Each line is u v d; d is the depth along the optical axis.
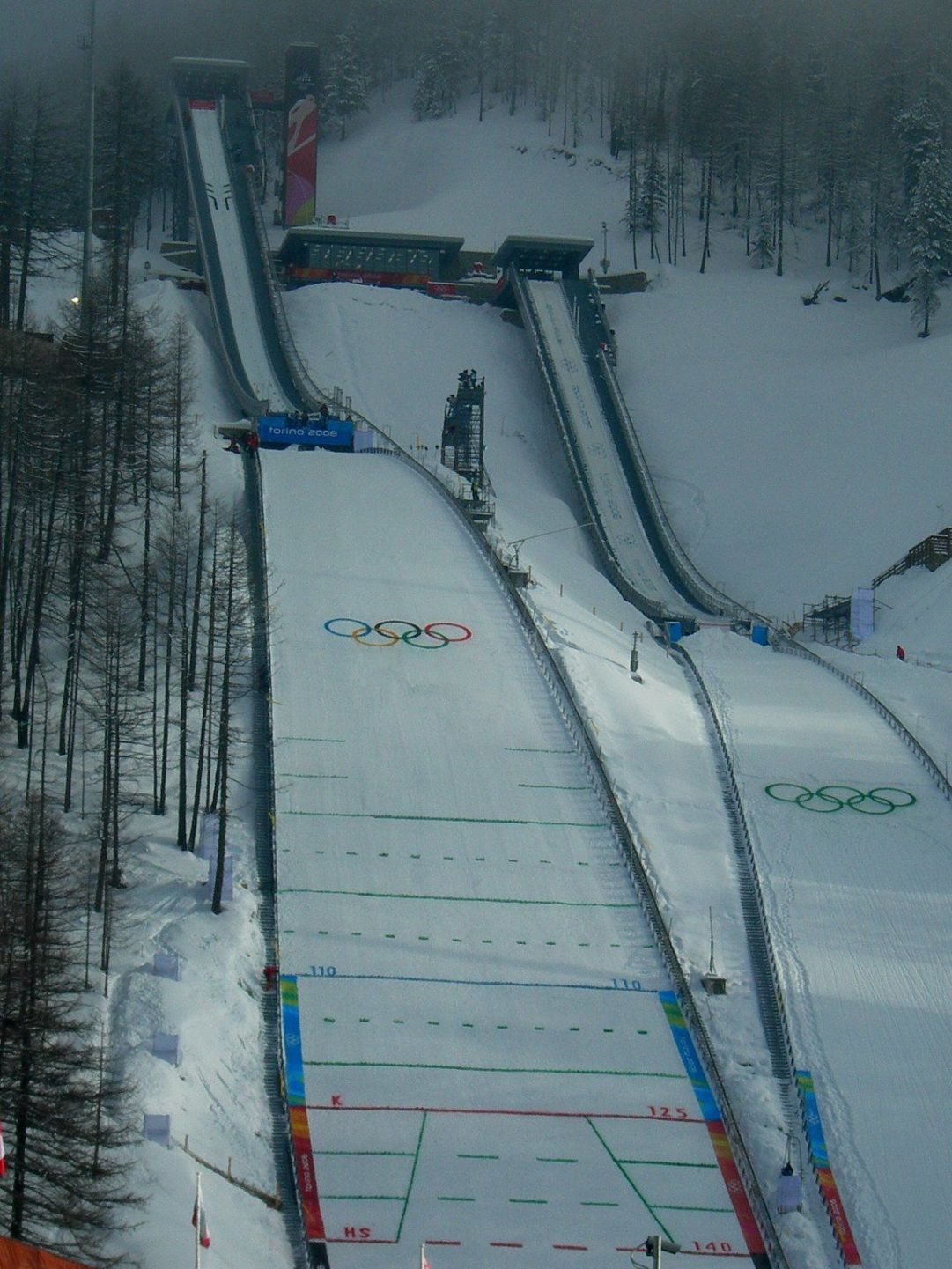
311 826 71.06
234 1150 50.84
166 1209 45.41
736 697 97.00
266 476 114.88
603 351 156.38
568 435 144.62
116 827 62.59
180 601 87.19
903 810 80.19
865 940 67.56
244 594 91.81
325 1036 57.94
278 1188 50.28
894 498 132.75
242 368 147.00
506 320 167.25
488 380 154.50
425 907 66.19
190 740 75.94
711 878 71.44
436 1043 58.16
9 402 83.44
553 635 92.38
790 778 83.56
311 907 65.50
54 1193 42.00
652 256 193.50
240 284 161.50
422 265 173.88
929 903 70.88
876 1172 53.38
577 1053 58.19
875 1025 61.47
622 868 70.31
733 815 78.19
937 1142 55.00
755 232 197.12
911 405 143.62
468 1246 48.38
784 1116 55.97
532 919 66.12
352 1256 47.56
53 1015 43.31
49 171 132.25
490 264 184.38
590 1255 48.44
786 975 64.44
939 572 117.69
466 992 61.09
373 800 73.62
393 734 79.25
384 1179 51.06
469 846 70.75
